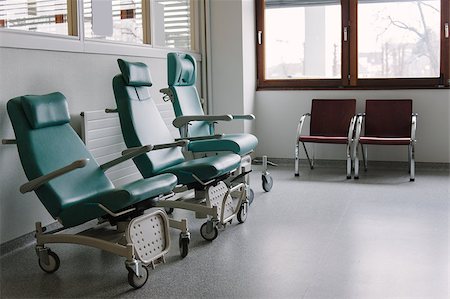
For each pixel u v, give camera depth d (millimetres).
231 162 4020
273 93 6734
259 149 6863
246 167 4715
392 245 3572
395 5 6297
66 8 4121
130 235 2982
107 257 3473
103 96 4434
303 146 6340
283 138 6754
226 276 3094
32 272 3223
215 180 3941
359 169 6305
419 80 6258
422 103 6230
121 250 2945
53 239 3143
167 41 5789
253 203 4773
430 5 6180
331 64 6582
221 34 6414
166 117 5199
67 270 3248
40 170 3094
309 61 6672
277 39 6766
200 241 3750
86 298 2830
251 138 4727
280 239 3752
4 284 3037
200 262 3332
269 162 6734
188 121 4414
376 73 6438
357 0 6395
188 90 4871
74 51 4055
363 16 6406
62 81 3977
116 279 3088
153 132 4008
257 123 6848
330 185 5457
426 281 2963
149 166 3785
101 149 4254
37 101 3207
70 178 3225
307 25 6625
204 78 6430
